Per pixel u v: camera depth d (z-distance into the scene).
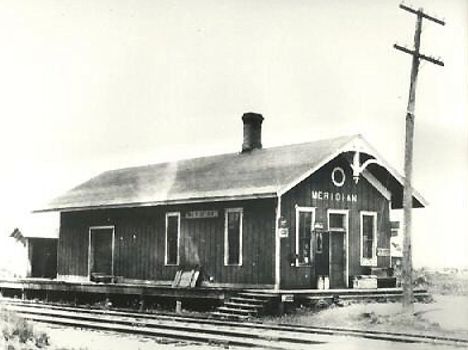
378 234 21.52
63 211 26.66
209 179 22.03
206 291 19.53
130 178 25.30
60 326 17.22
